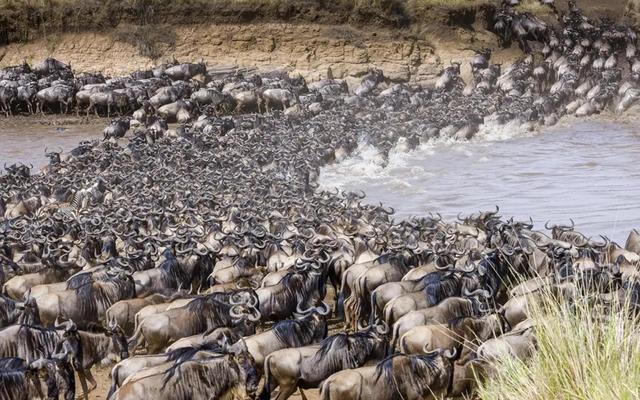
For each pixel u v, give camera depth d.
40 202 110.62
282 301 66.06
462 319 54.56
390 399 48.19
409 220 93.75
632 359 37.00
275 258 77.31
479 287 66.00
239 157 135.25
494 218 94.00
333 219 93.69
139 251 77.75
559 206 117.06
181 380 47.16
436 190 128.75
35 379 48.53
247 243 81.06
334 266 75.25
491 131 183.12
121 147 151.50
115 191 112.56
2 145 167.88
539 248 76.50
